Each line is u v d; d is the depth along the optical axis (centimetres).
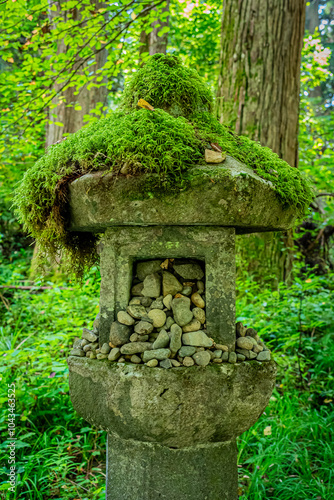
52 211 127
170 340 121
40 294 361
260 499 172
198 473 129
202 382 119
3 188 540
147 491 128
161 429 118
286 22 357
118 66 338
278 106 355
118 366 121
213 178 110
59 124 354
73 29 297
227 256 124
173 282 128
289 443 212
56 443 195
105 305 130
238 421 126
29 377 224
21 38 605
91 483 186
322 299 322
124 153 111
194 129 132
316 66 595
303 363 269
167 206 112
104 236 131
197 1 573
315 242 489
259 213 121
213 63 662
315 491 181
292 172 140
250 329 141
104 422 125
